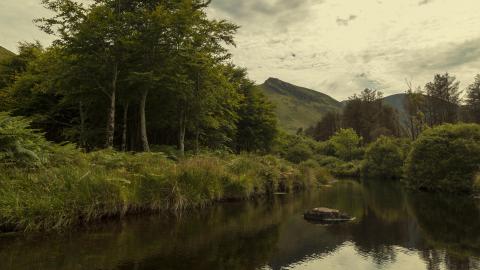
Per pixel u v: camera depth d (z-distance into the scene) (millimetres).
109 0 16938
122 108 22469
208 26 18719
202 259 7402
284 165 22938
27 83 21672
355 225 11562
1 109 22891
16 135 10047
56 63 17641
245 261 7438
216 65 20047
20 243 7789
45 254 7211
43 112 23031
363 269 7152
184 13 16484
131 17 16359
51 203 8891
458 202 17859
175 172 13062
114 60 16672
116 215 10586
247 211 13477
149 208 11656
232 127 28375
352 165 51062
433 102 64062
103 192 10109
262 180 18594
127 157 13266
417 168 25062
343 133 63844
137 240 8586
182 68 18125
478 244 9188
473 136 23578
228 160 19641
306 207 15219
